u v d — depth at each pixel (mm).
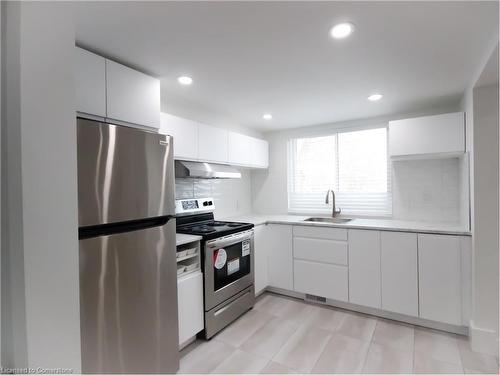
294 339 2236
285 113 3084
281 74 2041
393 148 2717
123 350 1481
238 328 2418
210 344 2176
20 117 909
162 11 1287
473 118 2061
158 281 1684
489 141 2014
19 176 912
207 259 2230
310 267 2916
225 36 1518
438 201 2885
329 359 1972
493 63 1681
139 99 1868
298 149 3818
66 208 1025
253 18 1354
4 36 934
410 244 2410
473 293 2105
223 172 2846
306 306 2854
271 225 3162
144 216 1599
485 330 2016
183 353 2061
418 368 1859
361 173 3363
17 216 918
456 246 2234
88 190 1333
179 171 2494
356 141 3393
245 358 1995
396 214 3105
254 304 2881
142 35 1499
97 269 1363
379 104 2773
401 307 2455
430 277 2332
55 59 1004
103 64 1654
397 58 1793
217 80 2143
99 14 1301
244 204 3881
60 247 1005
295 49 1669
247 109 2936
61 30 1025
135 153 1559
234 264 2551
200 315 2180
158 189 1691
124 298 1485
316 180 3678
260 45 1620
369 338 2238
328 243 2807
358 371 1838
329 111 3004
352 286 2686
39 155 952
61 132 1015
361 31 1475
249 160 3416
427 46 1634
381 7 1274
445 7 1271
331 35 1511
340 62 1845
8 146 928
